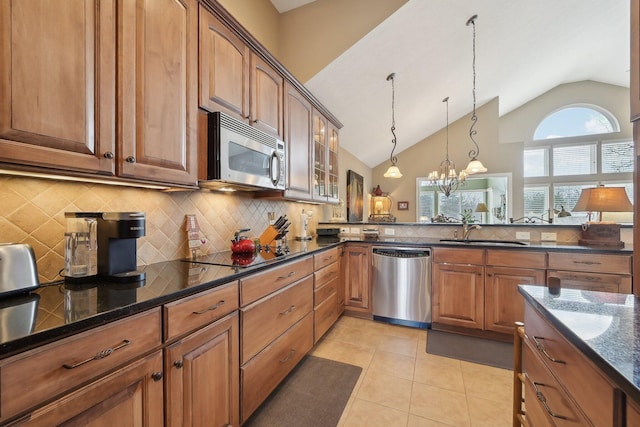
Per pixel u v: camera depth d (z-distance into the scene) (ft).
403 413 5.26
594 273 7.46
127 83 3.64
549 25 12.17
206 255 6.28
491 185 21.70
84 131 3.20
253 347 4.86
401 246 9.45
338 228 11.91
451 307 8.82
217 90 5.10
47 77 2.89
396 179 23.68
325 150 10.14
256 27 8.51
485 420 5.08
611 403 1.82
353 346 7.93
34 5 2.79
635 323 2.46
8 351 2.03
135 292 3.38
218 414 4.06
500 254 8.27
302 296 6.71
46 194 3.80
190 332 3.62
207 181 5.03
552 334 2.77
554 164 22.30
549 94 22.41
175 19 4.33
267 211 8.80
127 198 4.81
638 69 2.89
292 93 7.68
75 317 2.52
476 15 9.53
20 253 3.19
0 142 2.56
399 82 11.91
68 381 2.38
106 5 3.42
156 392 3.15
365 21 8.43
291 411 5.30
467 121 21.80
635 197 3.21
